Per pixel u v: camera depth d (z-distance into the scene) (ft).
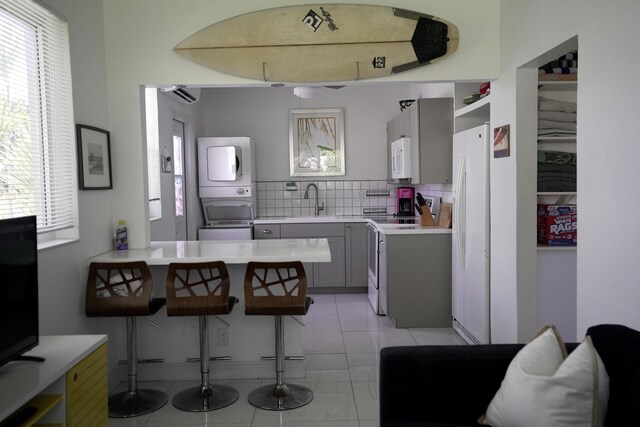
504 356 6.82
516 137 10.64
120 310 9.78
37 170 8.77
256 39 11.51
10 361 6.09
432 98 16.63
